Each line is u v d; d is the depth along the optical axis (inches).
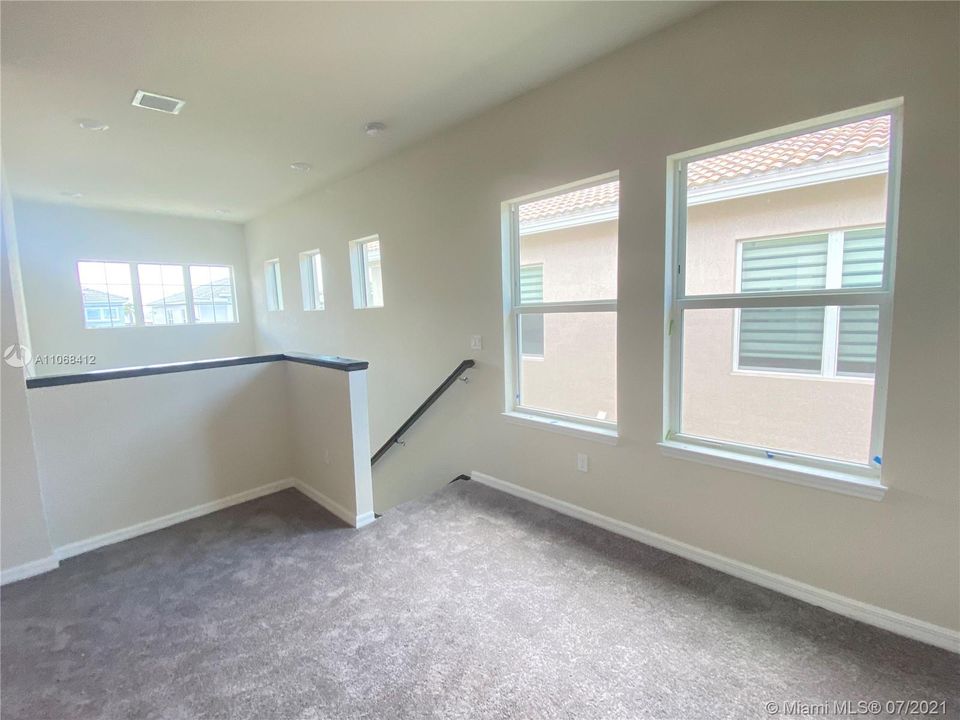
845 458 77.5
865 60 67.1
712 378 91.4
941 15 61.2
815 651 68.1
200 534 109.6
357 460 111.7
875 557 72.5
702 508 90.8
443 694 62.0
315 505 125.1
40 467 97.5
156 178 167.0
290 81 99.5
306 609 80.4
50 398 98.3
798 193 79.1
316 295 215.2
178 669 67.6
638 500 100.7
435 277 142.9
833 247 76.2
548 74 102.4
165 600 84.1
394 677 65.0
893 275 69.2
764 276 83.9
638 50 90.7
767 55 75.5
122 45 83.5
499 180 120.0
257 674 66.2
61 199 195.8
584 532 105.5
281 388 135.2
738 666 65.6
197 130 124.1
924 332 66.0
